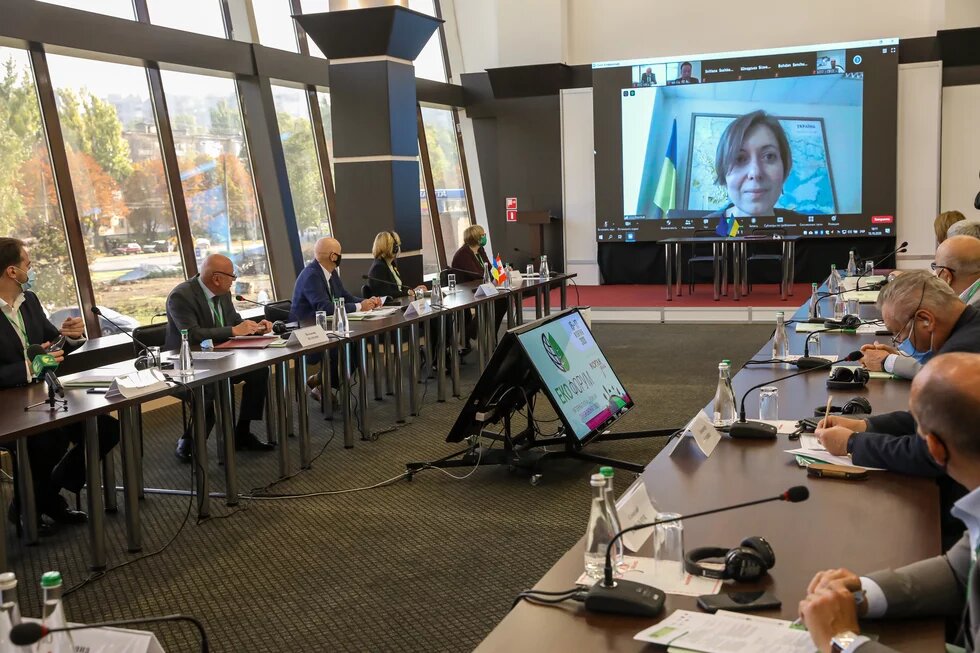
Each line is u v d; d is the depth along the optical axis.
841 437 2.34
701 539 1.82
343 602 3.09
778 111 10.99
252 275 8.30
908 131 10.77
